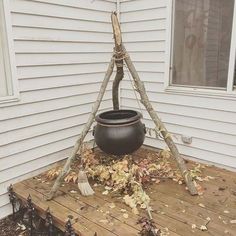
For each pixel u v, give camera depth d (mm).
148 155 3568
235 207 2430
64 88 3346
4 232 2680
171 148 2771
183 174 2717
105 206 2488
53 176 3053
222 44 3000
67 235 2172
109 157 3438
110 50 3865
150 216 2293
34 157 3117
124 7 3771
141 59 3768
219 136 3234
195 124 3410
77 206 2500
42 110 3125
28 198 2557
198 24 3146
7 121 2799
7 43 2697
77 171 3113
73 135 3553
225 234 2086
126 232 2119
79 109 3588
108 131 2865
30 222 2568
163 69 3553
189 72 3355
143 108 3895
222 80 3096
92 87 3719
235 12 2816
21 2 2738
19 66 2818
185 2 3199
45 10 2963
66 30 3234
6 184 2891
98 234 2105
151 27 3559
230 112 3092
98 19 3607
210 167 3264
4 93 2793
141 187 2678
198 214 2334
